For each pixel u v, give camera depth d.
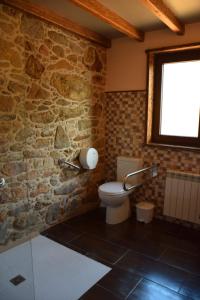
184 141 2.92
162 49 2.81
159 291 1.84
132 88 3.13
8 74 2.21
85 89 3.05
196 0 2.12
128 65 3.13
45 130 2.61
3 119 2.21
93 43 3.09
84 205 3.26
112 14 2.36
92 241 2.53
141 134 3.11
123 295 1.80
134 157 3.20
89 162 3.05
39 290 1.83
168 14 2.26
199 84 2.74
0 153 2.21
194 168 2.75
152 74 3.00
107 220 2.94
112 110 3.36
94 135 3.28
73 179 3.04
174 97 2.95
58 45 2.64
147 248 2.41
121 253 2.32
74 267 2.11
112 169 3.47
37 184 2.60
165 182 2.95
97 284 1.91
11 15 2.16
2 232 2.24
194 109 2.81
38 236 2.61
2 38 2.13
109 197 2.71
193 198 2.69
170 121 3.02
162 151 2.96
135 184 3.04
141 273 2.04
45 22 2.46
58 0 2.17
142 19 2.55
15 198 2.37
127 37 3.10
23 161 2.42
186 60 2.79
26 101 2.39
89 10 2.10
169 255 2.29
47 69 2.55
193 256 2.28
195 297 1.79
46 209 2.73
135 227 2.84
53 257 2.24
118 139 3.35
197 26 2.60
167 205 2.89
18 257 2.02
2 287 1.72
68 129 2.88
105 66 3.34
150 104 3.05
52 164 2.74
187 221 2.84
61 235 2.64
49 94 2.61
